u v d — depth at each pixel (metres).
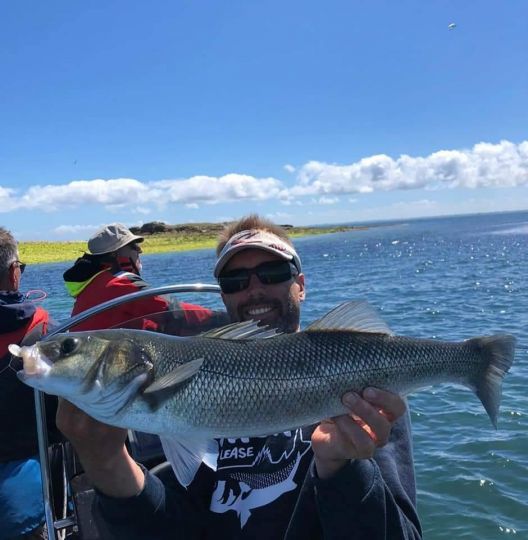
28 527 1.18
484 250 15.39
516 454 1.89
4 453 1.19
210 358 0.77
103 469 0.73
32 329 1.22
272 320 0.95
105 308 1.04
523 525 1.51
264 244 0.93
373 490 0.68
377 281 8.41
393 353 0.83
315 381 0.79
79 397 0.71
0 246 1.34
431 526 1.53
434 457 1.91
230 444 0.84
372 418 0.70
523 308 4.98
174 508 0.79
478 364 0.88
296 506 0.75
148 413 0.73
